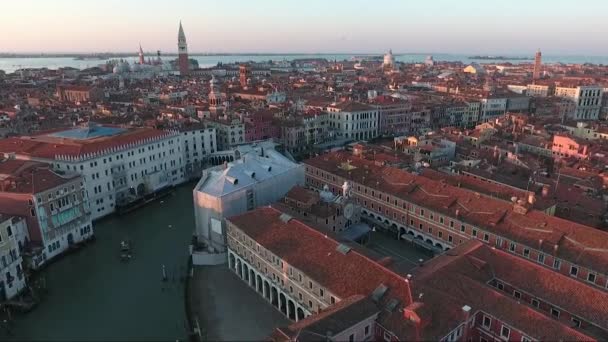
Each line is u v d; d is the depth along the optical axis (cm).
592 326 6109
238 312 8406
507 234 8969
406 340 5709
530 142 17600
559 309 6469
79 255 11006
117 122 19600
